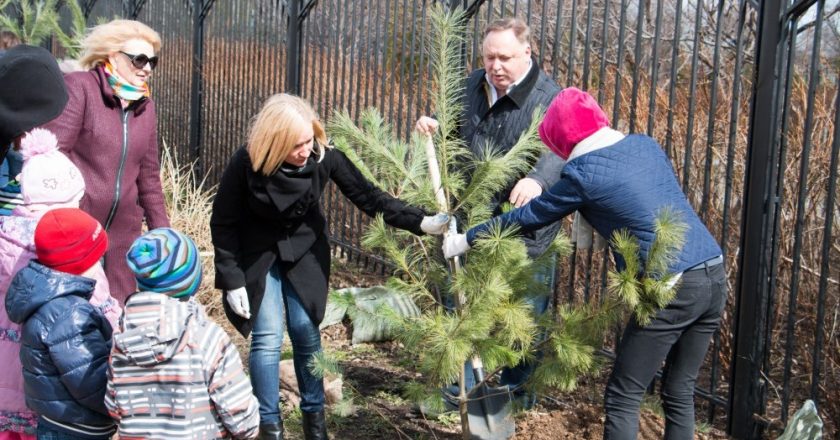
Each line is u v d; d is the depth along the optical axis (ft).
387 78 23.13
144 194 13.88
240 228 11.69
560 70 23.35
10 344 9.52
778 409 13.64
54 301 8.46
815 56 11.51
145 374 8.07
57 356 8.33
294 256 11.62
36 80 9.64
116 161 12.87
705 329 10.29
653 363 10.12
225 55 27.78
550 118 10.25
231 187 11.21
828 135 14.01
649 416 13.15
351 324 18.21
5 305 8.79
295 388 14.43
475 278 10.35
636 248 9.39
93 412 8.70
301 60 23.67
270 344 11.79
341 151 11.84
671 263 9.70
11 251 9.62
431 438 13.08
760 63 12.03
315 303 11.93
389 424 13.55
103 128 12.66
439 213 11.27
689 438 10.61
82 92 12.51
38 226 8.61
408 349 10.98
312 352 12.11
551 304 15.23
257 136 10.52
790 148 14.25
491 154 12.09
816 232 14.24
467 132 13.16
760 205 12.14
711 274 9.99
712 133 12.90
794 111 14.56
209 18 28.84
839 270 13.84
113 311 10.26
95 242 8.86
